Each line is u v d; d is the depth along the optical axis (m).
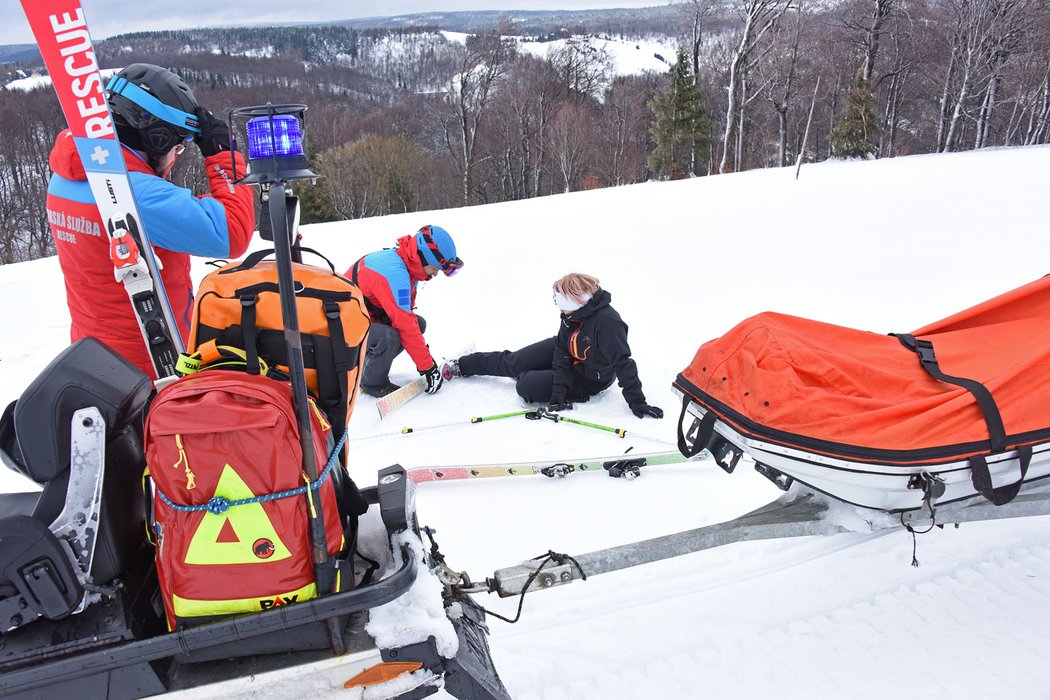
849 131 30.52
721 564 2.89
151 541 1.75
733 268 8.05
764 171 20.33
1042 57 42.00
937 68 43.94
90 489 1.66
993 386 2.21
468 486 3.59
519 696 2.29
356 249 10.96
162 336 2.44
